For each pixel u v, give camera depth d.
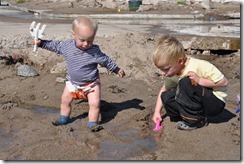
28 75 6.84
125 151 4.17
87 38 4.67
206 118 4.66
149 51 7.40
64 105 4.96
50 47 5.04
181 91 4.50
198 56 8.56
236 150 4.03
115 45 7.49
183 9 18.92
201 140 4.29
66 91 4.96
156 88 6.32
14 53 7.62
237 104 5.53
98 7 20.73
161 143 4.36
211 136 4.38
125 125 4.93
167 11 17.88
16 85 6.45
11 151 4.18
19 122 5.04
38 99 5.88
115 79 6.62
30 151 4.16
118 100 5.75
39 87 6.35
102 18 15.74
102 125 4.93
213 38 8.73
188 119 4.53
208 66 4.51
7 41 8.21
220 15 16.08
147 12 17.34
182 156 3.94
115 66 4.97
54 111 5.45
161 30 10.62
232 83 6.66
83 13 16.73
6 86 6.41
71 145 4.30
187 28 11.41
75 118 5.16
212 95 4.52
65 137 4.51
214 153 3.98
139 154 4.09
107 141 4.44
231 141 4.25
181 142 4.28
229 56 8.48
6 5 22.92
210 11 17.28
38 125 4.91
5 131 4.76
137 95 5.97
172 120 4.92
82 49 4.83
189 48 8.75
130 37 7.84
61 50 4.98
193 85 4.45
